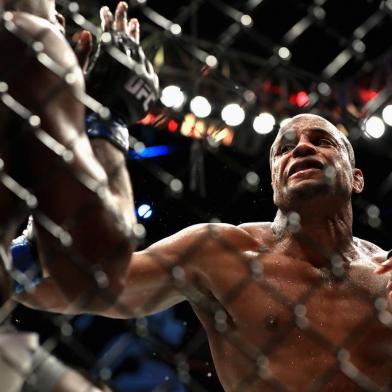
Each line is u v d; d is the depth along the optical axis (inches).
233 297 117.7
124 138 77.5
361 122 84.4
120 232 65.3
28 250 98.1
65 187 64.2
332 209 121.3
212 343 120.0
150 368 210.7
